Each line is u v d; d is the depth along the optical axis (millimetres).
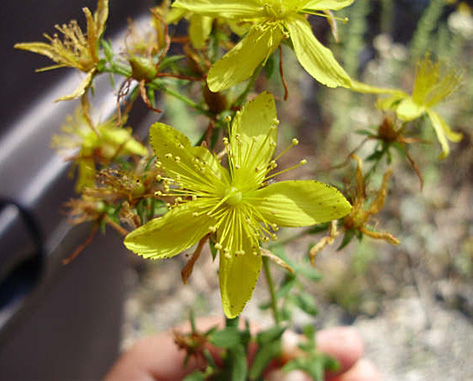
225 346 59
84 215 56
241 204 48
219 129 53
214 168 48
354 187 55
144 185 51
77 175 67
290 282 60
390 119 56
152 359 81
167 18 55
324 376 83
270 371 76
